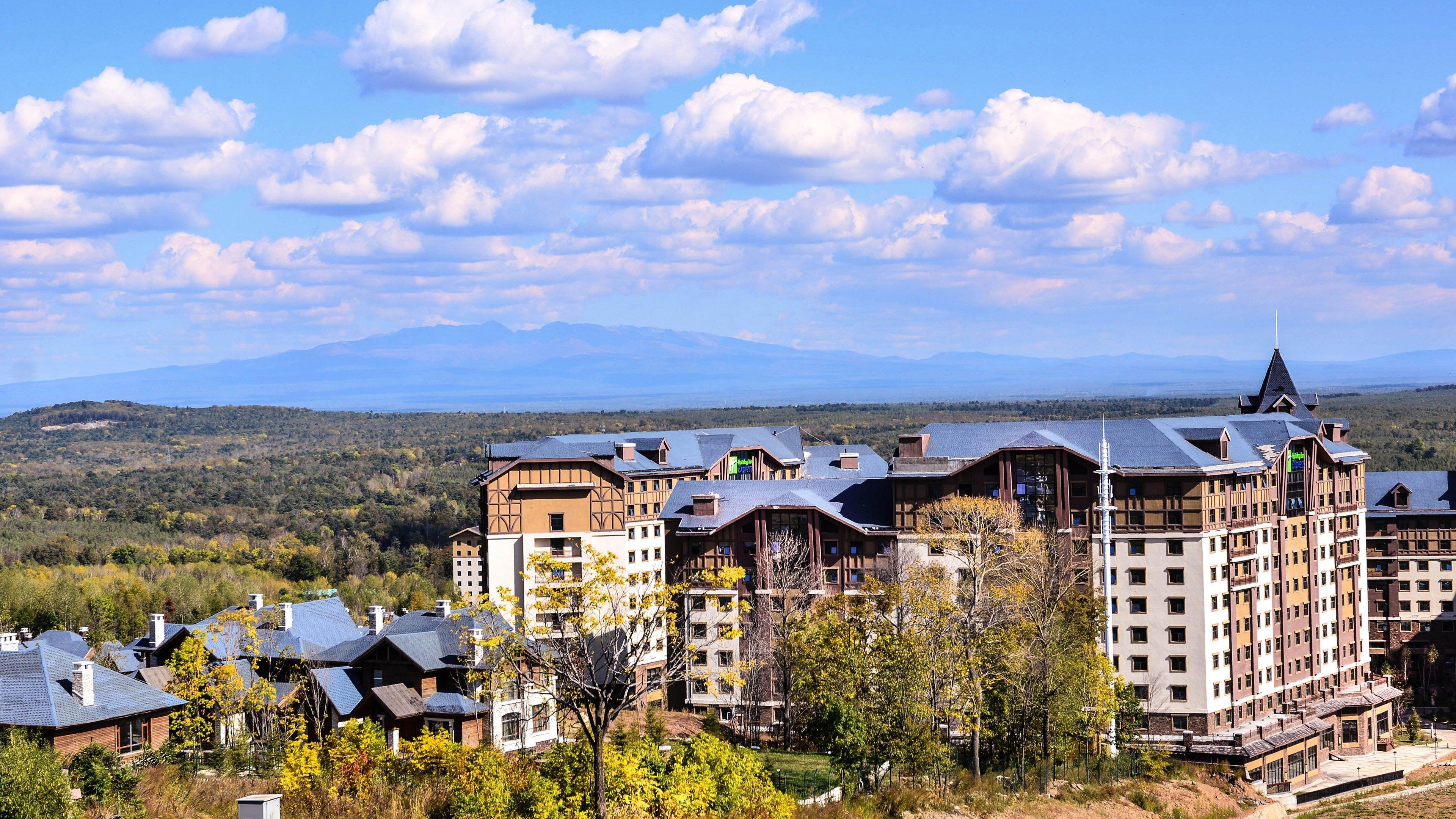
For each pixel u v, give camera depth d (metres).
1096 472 124.25
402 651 100.38
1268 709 132.62
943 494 128.12
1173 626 123.94
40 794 55.97
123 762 74.31
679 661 61.00
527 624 61.88
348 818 59.59
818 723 89.81
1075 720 97.25
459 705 98.31
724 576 60.31
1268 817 101.56
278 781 67.69
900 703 87.19
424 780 64.94
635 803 61.28
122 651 119.94
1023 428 135.00
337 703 98.00
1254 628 130.25
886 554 127.81
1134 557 124.94
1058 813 87.00
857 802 79.44
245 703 88.38
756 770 71.12
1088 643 105.31
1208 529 123.94
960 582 113.62
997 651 95.25
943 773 89.44
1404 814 118.12
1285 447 135.12
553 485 133.25
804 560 130.00
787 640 107.81
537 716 101.00
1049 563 113.69
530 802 61.28
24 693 84.56
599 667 66.56
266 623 113.00
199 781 67.06
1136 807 93.12
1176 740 122.25
